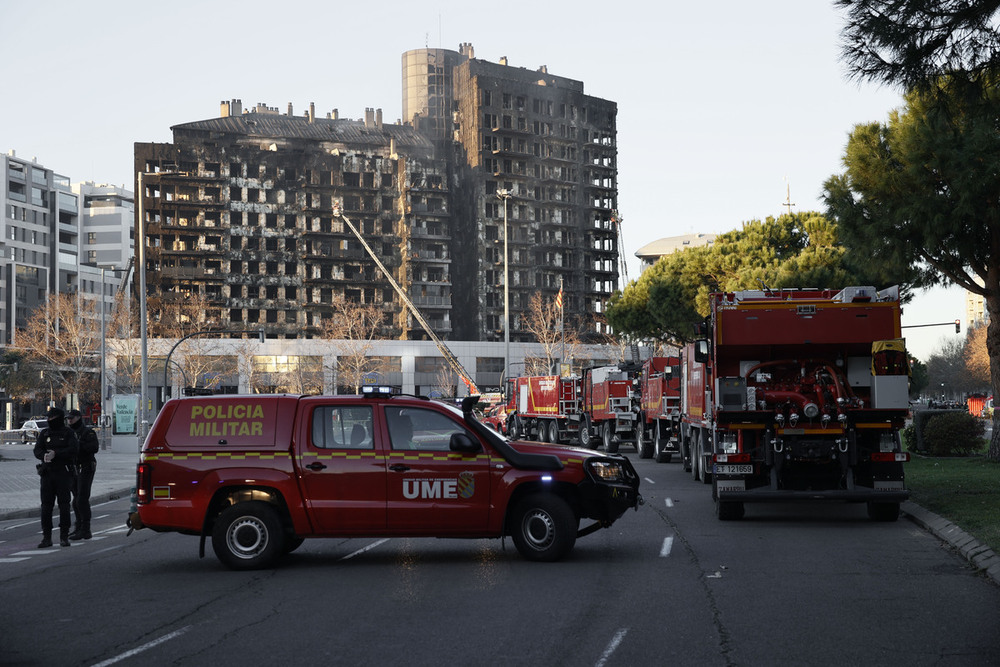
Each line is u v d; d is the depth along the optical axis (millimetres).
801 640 7867
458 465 12156
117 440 50094
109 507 22875
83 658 7637
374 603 9672
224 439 12242
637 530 15430
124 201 165875
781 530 15383
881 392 16203
